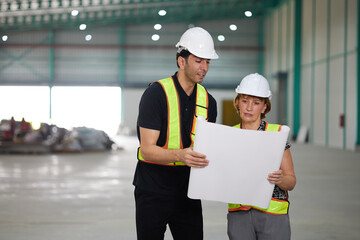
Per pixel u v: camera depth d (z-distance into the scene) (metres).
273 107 26.91
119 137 30.00
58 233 4.91
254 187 2.26
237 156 2.20
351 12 17.92
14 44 31.55
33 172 10.34
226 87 32.16
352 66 17.91
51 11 28.22
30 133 15.49
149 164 2.63
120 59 32.09
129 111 32.41
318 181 9.14
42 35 31.70
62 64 31.92
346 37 18.47
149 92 2.54
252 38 32.38
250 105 2.48
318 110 21.98
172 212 2.65
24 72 31.70
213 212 6.00
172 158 2.33
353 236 4.89
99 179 9.25
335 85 19.70
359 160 13.77
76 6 27.25
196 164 2.21
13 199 6.96
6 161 12.80
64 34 31.89
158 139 2.57
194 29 2.48
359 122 17.41
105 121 32.53
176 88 2.56
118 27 32.12
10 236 4.79
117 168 11.23
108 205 6.50
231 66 32.34
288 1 26.23
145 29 32.31
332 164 12.54
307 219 5.70
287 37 26.48
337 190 8.02
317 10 22.00
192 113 2.60
